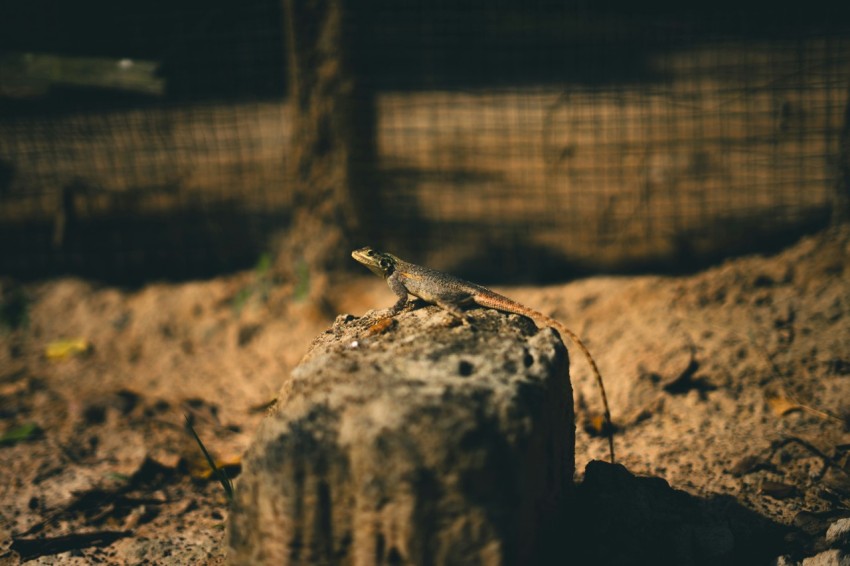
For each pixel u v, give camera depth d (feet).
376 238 23.70
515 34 29.07
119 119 28.58
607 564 11.03
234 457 16.53
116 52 30.04
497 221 24.68
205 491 15.81
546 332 11.46
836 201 20.74
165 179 27.78
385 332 11.98
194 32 28.89
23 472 16.47
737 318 18.99
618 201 24.45
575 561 11.12
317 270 23.06
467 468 9.27
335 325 12.93
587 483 12.21
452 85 30.40
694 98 24.93
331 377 10.48
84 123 28.55
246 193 27.37
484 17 28.76
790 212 22.06
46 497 15.55
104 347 22.75
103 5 29.86
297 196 23.36
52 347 22.50
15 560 13.57
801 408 15.89
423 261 23.81
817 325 18.26
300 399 10.27
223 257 25.75
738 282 20.29
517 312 12.35
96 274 25.96
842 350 17.25
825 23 22.90
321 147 22.89
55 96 27.84
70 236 26.20
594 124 26.13
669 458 15.02
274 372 20.62
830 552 11.27
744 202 22.97
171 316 23.52
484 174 27.02
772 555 12.09
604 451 15.56
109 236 26.55
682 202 23.66
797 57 22.91
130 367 21.71
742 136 25.32
